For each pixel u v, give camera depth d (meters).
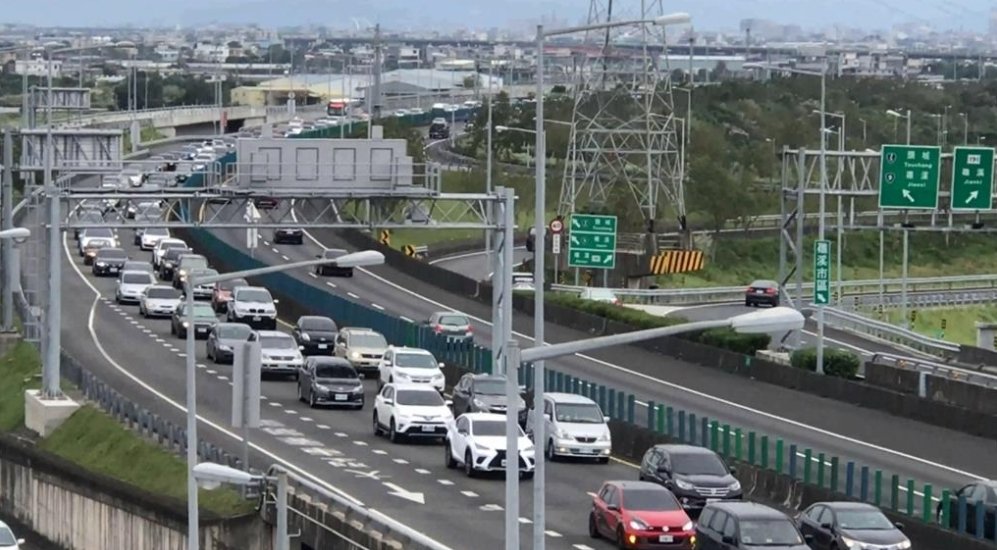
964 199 104.25
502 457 71.69
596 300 127.81
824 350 103.62
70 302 134.50
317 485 62.50
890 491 67.25
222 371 103.75
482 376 84.81
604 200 172.12
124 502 72.50
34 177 137.75
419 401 81.69
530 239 162.38
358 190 90.56
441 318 115.88
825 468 70.00
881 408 94.19
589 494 69.06
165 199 89.00
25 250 134.50
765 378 104.75
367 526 53.94
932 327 163.00
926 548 59.41
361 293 144.50
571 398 78.88
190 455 52.50
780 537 53.38
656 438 77.19
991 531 57.84
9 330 116.75
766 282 151.75
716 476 64.94
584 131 173.50
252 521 61.81
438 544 50.22
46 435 90.31
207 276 55.44
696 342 113.69
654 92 178.00
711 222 191.50
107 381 98.81
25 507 84.94
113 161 116.75
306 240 176.50
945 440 85.00
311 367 92.56
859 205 191.50
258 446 78.62
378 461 75.69
